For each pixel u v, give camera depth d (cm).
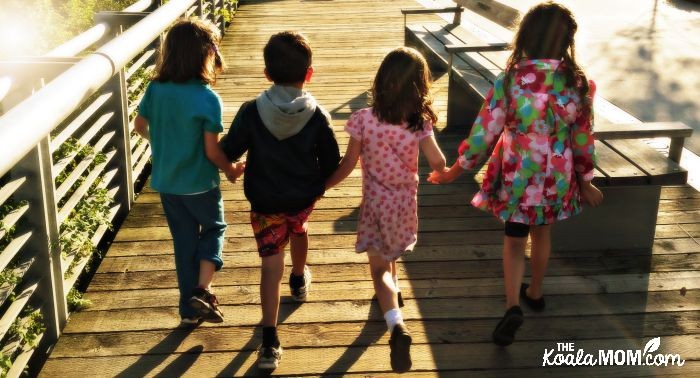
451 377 323
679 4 1539
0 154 244
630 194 420
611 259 420
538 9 315
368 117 317
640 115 806
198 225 342
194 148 322
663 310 372
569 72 312
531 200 320
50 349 347
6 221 296
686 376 323
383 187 322
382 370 328
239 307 378
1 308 333
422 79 312
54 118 289
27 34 702
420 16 1224
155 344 348
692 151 671
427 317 367
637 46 1155
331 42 1024
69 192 421
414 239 332
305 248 365
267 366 322
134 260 425
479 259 424
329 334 354
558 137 318
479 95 556
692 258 421
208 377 324
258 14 1234
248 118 317
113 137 474
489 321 364
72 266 384
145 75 552
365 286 396
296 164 318
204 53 318
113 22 516
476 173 550
